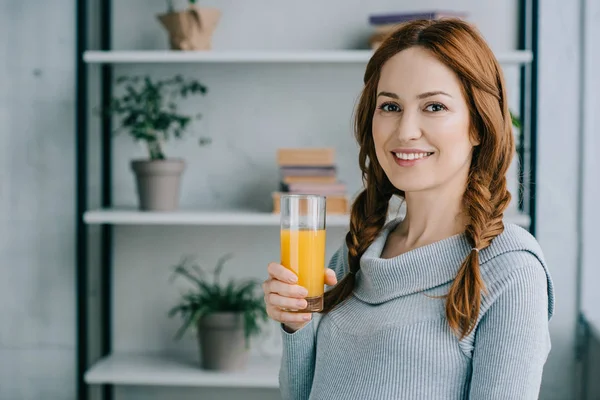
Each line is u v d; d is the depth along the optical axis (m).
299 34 2.45
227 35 2.45
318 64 2.45
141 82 2.48
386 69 1.06
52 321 2.55
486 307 0.97
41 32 2.48
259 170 2.49
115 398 2.55
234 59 2.16
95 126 2.49
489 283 0.98
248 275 2.52
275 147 2.48
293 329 1.22
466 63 1.01
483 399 0.95
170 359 2.45
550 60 2.41
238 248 2.51
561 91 2.41
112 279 2.53
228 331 2.25
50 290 2.54
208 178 2.49
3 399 2.56
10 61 2.49
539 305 0.96
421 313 1.03
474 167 1.08
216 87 2.48
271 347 2.52
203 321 2.26
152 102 2.28
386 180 1.24
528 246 1.00
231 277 2.52
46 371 2.56
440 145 1.02
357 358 1.07
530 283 0.96
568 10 2.40
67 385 2.56
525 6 2.38
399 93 1.04
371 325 1.06
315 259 1.10
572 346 2.43
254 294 2.51
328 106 2.47
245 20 2.45
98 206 2.51
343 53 2.15
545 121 2.42
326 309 1.18
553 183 2.42
